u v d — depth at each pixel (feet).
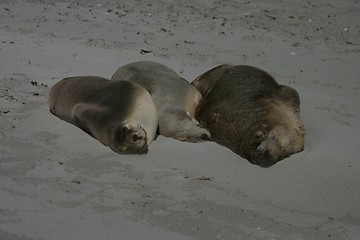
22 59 68.18
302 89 69.15
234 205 38.37
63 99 50.83
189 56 77.61
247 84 52.49
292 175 44.34
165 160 45.01
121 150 44.83
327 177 44.24
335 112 60.44
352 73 78.69
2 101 53.83
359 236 35.55
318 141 51.11
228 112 50.19
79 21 90.58
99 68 67.26
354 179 44.04
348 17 108.68
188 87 54.75
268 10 108.99
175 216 36.14
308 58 83.51
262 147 45.73
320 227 36.35
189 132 49.78
